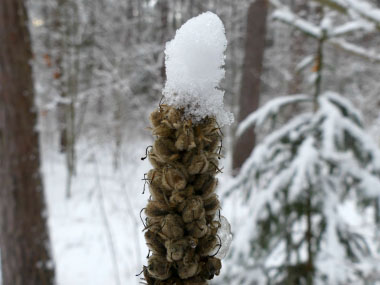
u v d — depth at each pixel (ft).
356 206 9.73
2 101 13.19
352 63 46.80
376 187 9.25
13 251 13.80
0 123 13.29
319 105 10.93
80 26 39.45
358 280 9.20
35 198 13.98
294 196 9.68
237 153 32.71
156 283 2.84
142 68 36.83
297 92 37.19
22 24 13.25
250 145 32.65
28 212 13.80
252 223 10.35
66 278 19.17
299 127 10.77
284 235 10.16
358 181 9.49
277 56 54.03
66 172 41.22
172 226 2.69
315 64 11.36
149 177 2.84
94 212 27.07
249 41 36.27
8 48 13.00
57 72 36.73
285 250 10.34
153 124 2.81
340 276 9.14
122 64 38.86
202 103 2.74
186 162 2.73
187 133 2.64
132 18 42.16
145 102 38.37
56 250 22.27
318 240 9.85
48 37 39.50
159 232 2.78
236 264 10.45
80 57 40.09
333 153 9.68
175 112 2.69
